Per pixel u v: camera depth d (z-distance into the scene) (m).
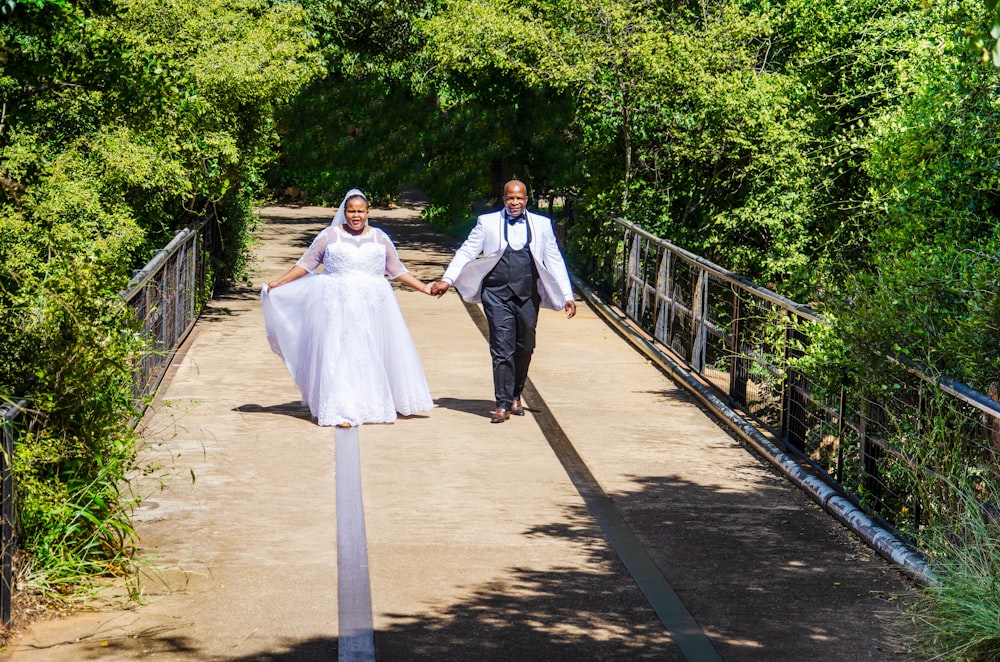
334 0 19.11
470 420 8.93
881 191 10.40
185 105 7.48
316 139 18.86
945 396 5.91
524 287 8.82
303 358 8.86
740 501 7.13
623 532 6.49
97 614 5.16
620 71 14.09
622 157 14.95
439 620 5.20
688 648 4.96
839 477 7.16
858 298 7.04
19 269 5.99
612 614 5.32
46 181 7.68
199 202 13.30
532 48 14.46
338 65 19.45
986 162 8.37
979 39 5.62
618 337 12.80
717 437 8.69
